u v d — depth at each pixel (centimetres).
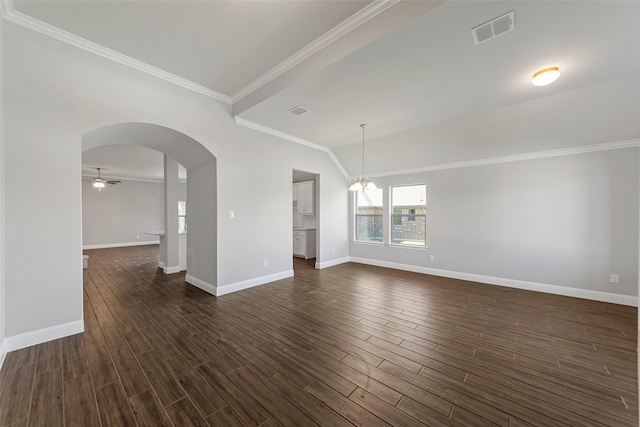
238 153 408
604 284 366
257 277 443
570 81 275
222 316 312
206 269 410
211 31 245
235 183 406
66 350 231
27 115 234
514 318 307
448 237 506
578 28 198
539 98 319
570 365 212
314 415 160
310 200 706
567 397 175
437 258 520
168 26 238
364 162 588
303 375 199
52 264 248
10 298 227
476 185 473
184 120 343
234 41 260
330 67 255
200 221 423
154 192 1052
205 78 333
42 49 241
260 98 338
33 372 200
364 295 392
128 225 984
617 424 152
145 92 306
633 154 348
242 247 419
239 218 413
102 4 212
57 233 251
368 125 421
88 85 267
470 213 480
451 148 461
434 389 184
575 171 386
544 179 410
